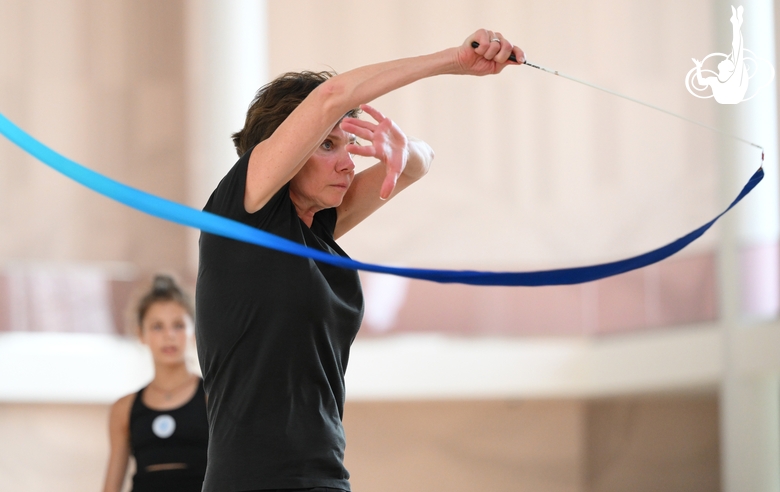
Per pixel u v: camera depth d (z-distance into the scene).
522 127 21.09
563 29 20.97
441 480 20.83
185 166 20.25
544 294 19.25
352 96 3.30
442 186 21.12
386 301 19.06
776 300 15.46
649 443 20.59
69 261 19.67
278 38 20.83
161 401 7.14
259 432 3.38
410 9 21.16
